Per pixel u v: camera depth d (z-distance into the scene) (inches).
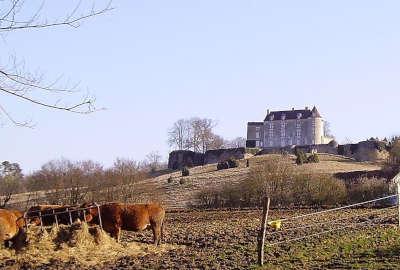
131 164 3814.0
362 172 3139.8
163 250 1083.9
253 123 7485.2
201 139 6584.6
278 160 3152.1
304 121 7175.2
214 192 2679.6
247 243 1093.8
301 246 1010.1
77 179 2751.0
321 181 2496.3
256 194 2588.6
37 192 2992.1
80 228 1087.6
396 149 3757.4
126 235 1322.6
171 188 3533.5
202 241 1180.5
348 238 1079.6
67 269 893.8
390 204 2011.6
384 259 861.8
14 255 1021.8
